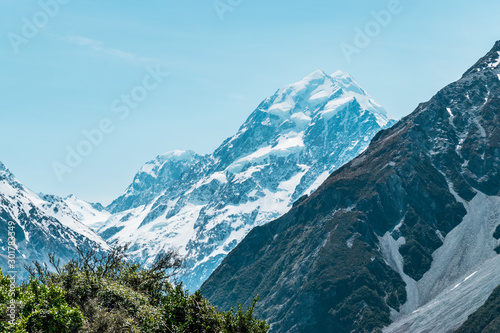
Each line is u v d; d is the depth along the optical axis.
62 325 35.31
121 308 42.59
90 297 43.16
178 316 43.62
